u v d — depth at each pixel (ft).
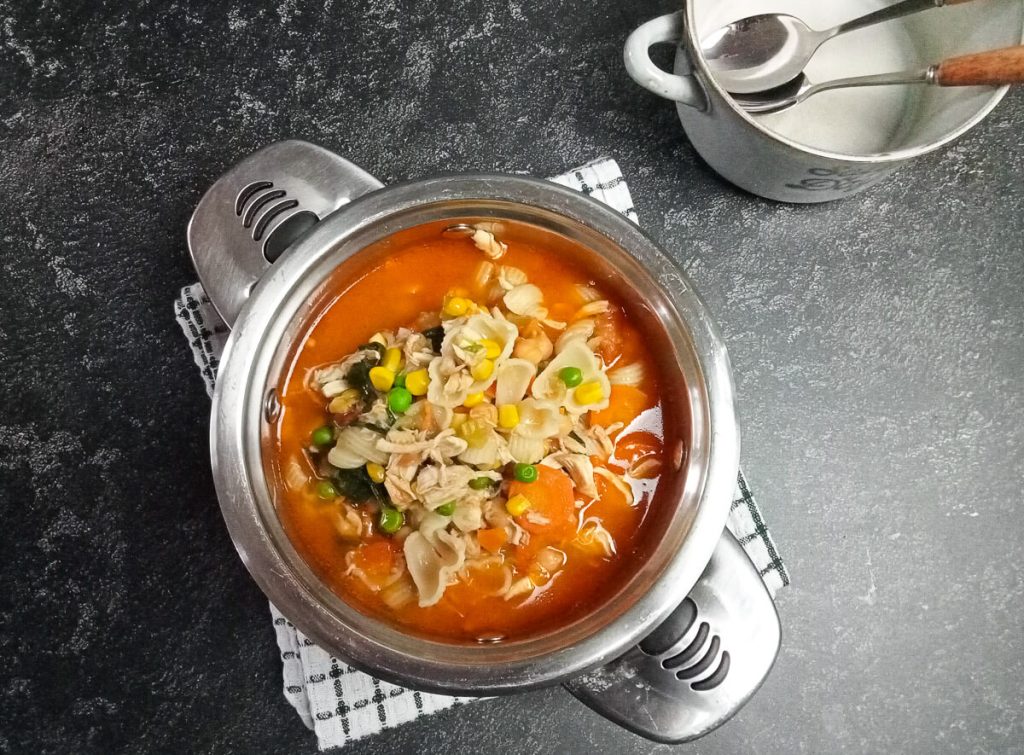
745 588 1.20
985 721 1.37
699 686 1.18
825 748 1.37
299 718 1.35
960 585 1.37
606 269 1.14
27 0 1.37
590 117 1.39
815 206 1.38
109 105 1.38
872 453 1.38
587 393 1.12
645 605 1.03
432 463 1.10
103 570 1.35
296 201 1.21
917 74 1.11
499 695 1.02
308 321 1.15
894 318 1.38
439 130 1.39
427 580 1.10
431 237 1.18
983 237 1.38
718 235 1.38
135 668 1.35
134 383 1.36
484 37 1.39
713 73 1.20
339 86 1.39
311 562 1.11
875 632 1.37
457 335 1.11
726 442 1.07
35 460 1.35
